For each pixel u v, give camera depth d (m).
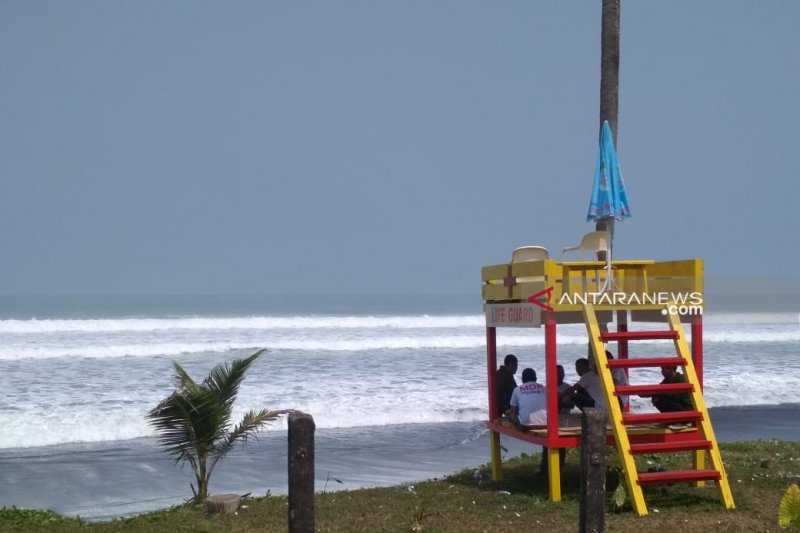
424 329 60.47
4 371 33.94
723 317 63.72
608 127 12.88
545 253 12.47
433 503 12.05
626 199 12.74
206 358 39.62
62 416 23.53
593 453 7.80
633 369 34.72
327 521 11.07
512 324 12.95
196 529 11.13
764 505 10.95
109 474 17.75
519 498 12.08
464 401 26.88
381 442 21.11
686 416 11.19
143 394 27.72
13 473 17.84
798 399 28.91
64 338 50.50
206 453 13.66
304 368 35.44
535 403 12.68
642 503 10.59
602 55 16.66
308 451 7.31
